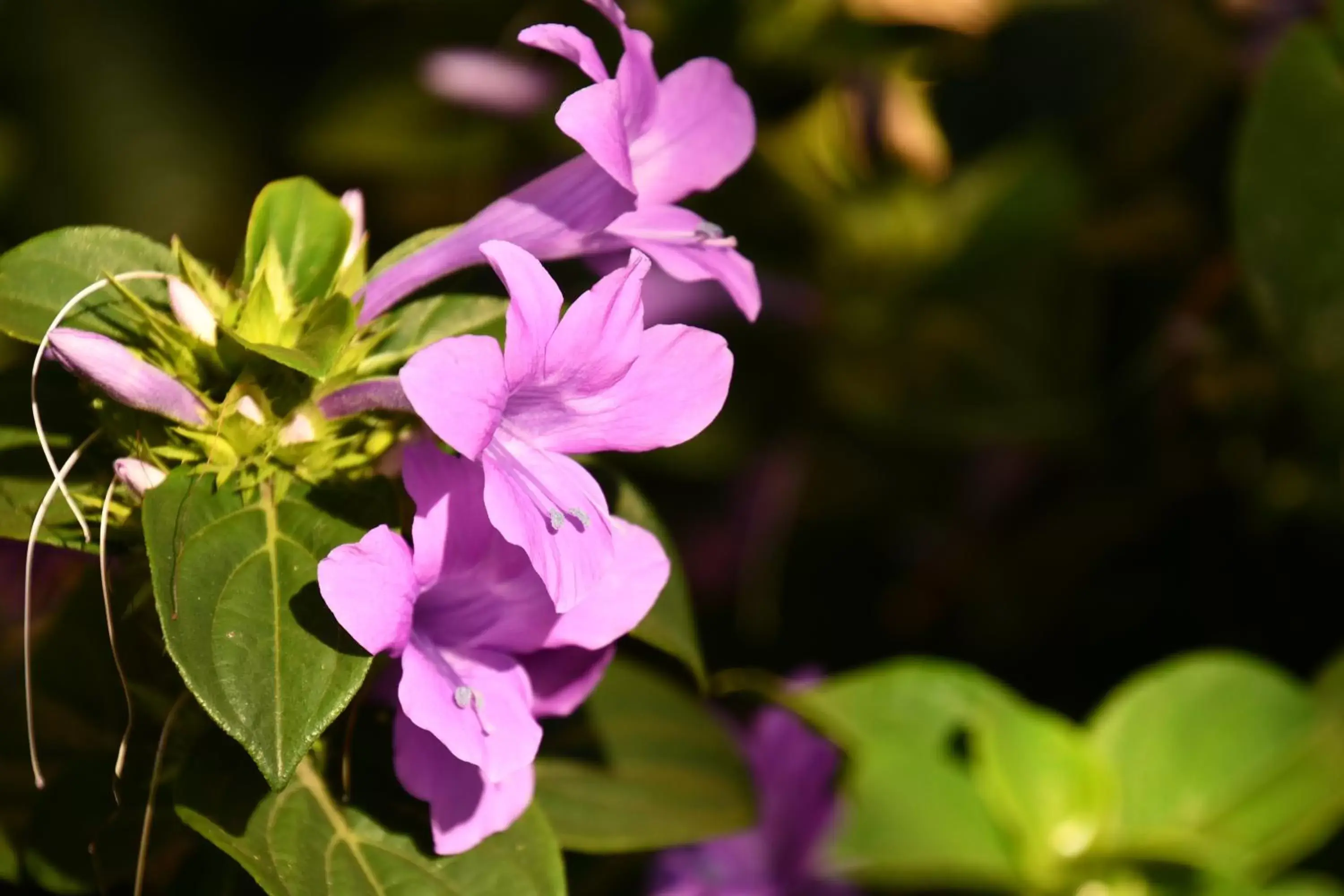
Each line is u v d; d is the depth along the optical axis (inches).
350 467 18.0
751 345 26.0
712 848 21.7
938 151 24.2
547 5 25.3
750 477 26.4
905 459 26.5
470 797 17.8
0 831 18.8
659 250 18.1
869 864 21.7
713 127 18.5
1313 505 25.5
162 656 18.6
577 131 17.2
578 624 17.8
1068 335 26.5
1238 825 22.2
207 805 17.8
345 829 18.1
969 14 23.7
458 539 17.5
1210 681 22.7
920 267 25.9
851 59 23.8
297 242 18.3
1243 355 25.9
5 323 17.9
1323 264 23.5
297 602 17.4
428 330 18.5
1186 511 26.6
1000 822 22.0
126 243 18.3
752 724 22.1
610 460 25.8
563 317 17.5
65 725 18.9
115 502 18.0
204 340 17.9
